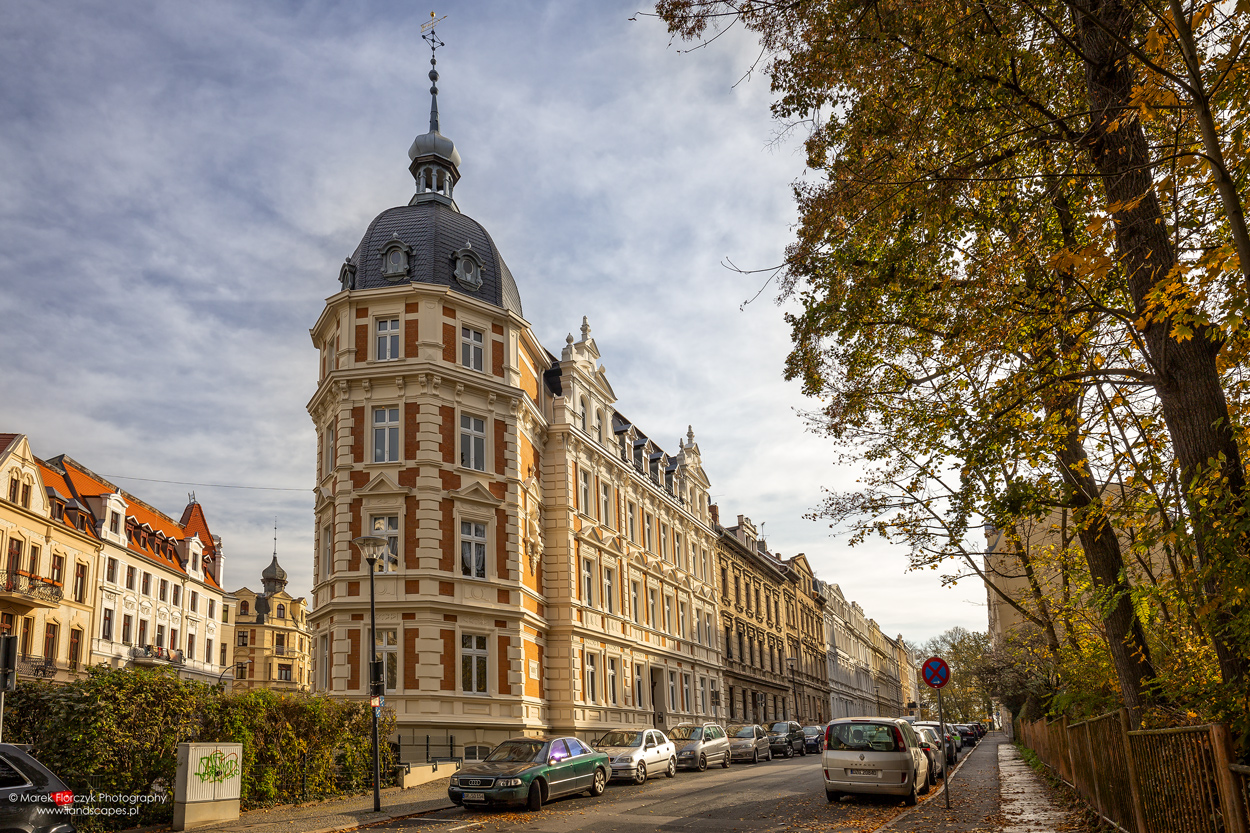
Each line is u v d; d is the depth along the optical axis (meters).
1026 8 10.02
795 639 72.38
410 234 33.03
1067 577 17.06
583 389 39.31
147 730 16.27
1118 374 10.21
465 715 28.59
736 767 33.81
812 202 11.59
